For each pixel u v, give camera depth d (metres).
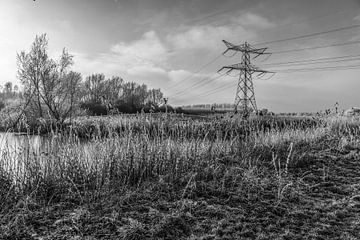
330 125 10.88
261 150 7.84
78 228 3.78
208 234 3.84
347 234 3.98
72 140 6.16
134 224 3.85
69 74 24.58
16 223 3.77
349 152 8.34
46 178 5.09
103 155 5.77
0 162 5.07
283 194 5.24
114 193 4.98
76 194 4.91
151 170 5.98
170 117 9.78
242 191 5.28
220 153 7.41
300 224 4.26
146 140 6.42
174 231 3.87
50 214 4.20
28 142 5.43
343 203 4.98
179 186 5.43
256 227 4.09
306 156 7.51
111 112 7.94
